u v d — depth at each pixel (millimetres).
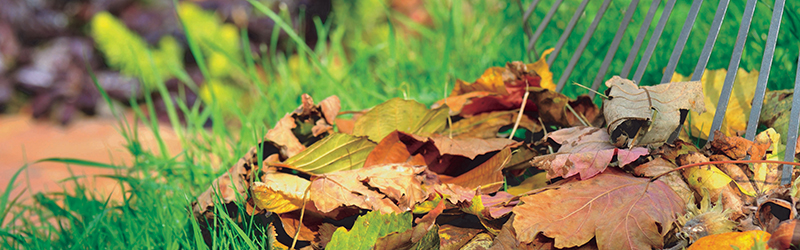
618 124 915
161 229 1014
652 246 867
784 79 989
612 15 1111
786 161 876
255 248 920
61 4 2580
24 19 2512
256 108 1275
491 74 1040
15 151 1870
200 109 2332
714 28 964
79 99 2422
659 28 1001
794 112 911
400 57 1429
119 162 1577
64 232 1035
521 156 990
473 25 1560
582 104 1009
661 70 1065
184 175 1138
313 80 1299
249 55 1318
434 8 1632
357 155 978
